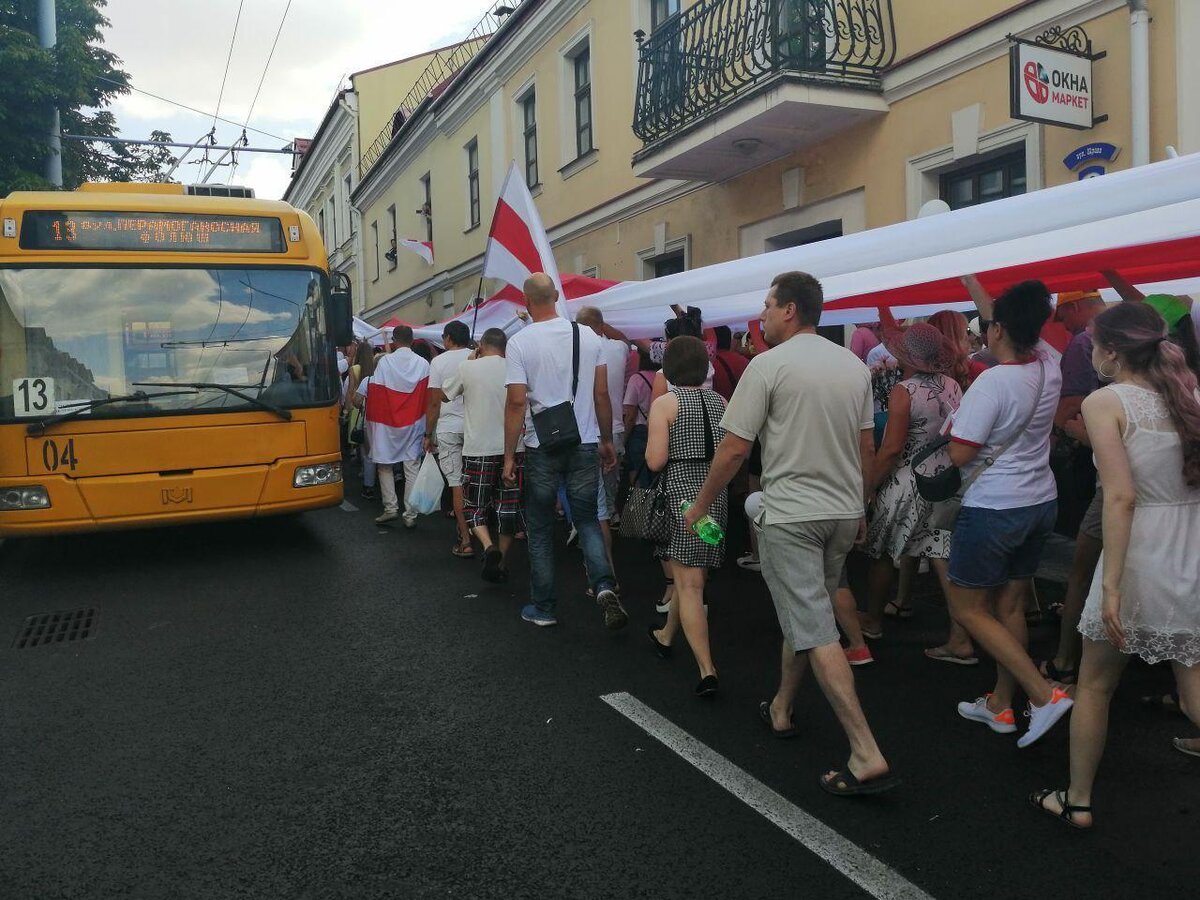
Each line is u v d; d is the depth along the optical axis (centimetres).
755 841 288
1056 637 484
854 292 489
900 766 340
